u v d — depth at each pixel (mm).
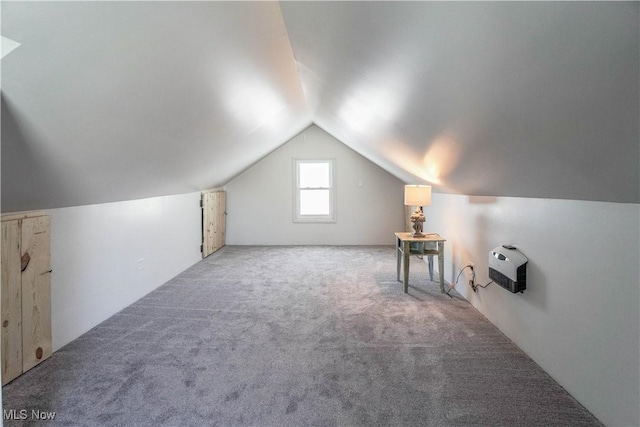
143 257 3141
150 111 1779
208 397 1595
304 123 4926
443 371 1803
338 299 2994
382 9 1037
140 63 1379
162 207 3529
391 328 2363
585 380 1484
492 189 2256
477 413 1471
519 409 1491
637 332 1224
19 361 1771
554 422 1406
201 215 4672
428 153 2375
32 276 1856
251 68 2039
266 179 5773
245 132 3275
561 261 1640
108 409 1507
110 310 2637
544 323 1788
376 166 5711
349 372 1804
